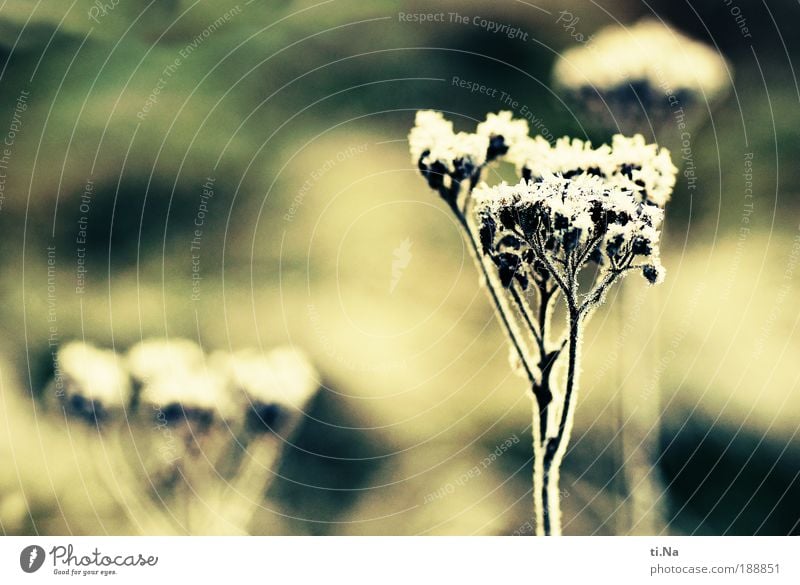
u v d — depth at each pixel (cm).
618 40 77
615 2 104
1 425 72
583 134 80
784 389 83
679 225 94
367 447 82
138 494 67
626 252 54
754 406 83
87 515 68
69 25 104
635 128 76
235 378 67
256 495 67
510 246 55
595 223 55
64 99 100
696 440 82
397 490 78
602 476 71
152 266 91
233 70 104
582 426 73
